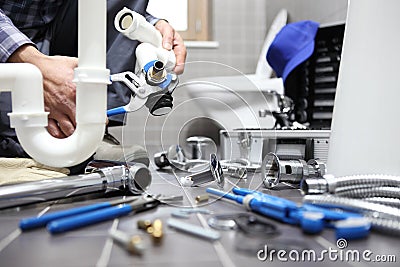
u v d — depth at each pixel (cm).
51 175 56
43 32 87
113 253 27
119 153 63
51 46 90
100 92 44
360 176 42
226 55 231
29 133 45
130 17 56
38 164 59
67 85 57
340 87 51
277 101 108
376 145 46
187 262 26
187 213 38
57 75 57
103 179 49
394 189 41
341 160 49
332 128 52
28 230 33
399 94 45
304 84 120
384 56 47
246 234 31
